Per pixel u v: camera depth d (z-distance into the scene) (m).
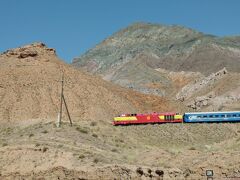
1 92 124.06
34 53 147.50
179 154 54.44
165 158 52.97
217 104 181.00
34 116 113.75
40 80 131.12
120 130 74.56
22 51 149.88
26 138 64.12
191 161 48.34
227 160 45.75
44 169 51.56
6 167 53.94
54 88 126.88
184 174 45.59
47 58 147.12
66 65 146.75
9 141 63.44
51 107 117.81
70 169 49.59
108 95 131.00
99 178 47.25
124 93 142.12
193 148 63.00
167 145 70.00
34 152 55.16
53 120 83.12
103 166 48.38
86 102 122.38
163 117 80.81
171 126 78.38
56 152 54.22
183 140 73.00
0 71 136.12
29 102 119.62
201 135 75.69
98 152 56.19
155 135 74.50
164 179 45.53
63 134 64.75
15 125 87.50
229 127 79.12
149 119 80.56
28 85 127.94
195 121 81.12
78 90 128.00
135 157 56.12
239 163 44.69
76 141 60.84
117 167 47.31
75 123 74.81
